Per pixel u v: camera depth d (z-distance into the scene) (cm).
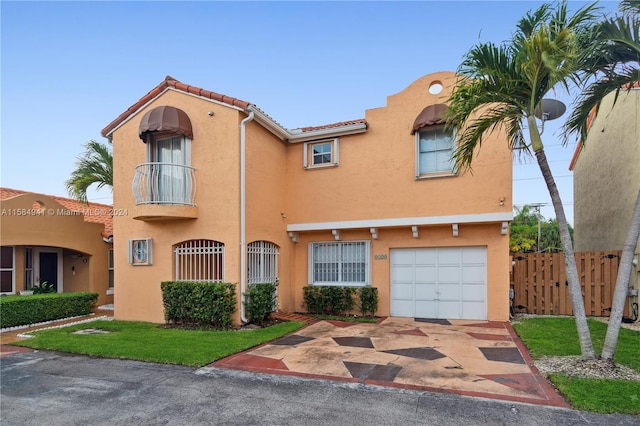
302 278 1331
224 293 1016
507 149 1069
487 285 1113
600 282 1159
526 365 679
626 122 1183
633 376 592
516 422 458
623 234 1208
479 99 686
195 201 1108
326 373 648
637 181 1112
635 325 1025
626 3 625
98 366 708
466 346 818
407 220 1151
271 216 1226
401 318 1173
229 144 1077
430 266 1186
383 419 471
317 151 1323
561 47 587
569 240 679
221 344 831
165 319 1098
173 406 521
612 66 673
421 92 1178
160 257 1147
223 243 1066
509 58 657
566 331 940
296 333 968
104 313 1390
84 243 1548
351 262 1273
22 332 1036
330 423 463
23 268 1416
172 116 1086
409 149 1180
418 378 616
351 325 1070
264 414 491
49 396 564
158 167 1110
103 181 1530
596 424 450
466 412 488
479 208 1087
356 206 1234
